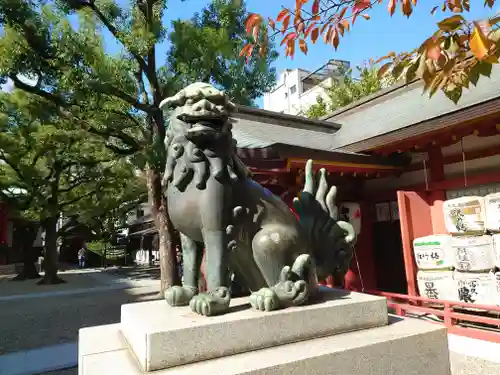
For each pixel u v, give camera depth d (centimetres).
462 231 571
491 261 545
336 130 902
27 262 1897
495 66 665
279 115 870
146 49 825
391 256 752
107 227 2277
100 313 959
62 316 934
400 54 249
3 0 773
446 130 551
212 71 893
